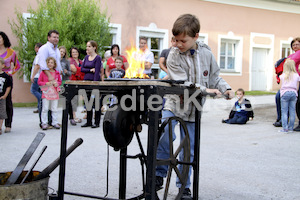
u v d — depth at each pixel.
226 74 15.69
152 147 2.01
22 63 11.00
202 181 3.42
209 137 5.91
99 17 11.40
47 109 6.35
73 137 5.62
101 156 4.38
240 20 15.82
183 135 2.92
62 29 10.46
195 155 2.66
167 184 2.46
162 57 6.79
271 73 16.92
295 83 6.50
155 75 14.16
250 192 3.11
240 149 4.96
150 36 13.80
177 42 2.58
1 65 5.80
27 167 3.80
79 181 3.36
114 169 3.80
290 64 6.46
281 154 4.69
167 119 2.37
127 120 2.33
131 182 3.36
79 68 7.56
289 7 16.98
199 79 2.73
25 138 5.49
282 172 3.79
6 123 6.04
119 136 2.26
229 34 15.59
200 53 2.74
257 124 7.56
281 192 3.12
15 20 11.27
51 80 6.29
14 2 11.20
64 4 10.87
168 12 14.03
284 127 6.57
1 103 5.82
